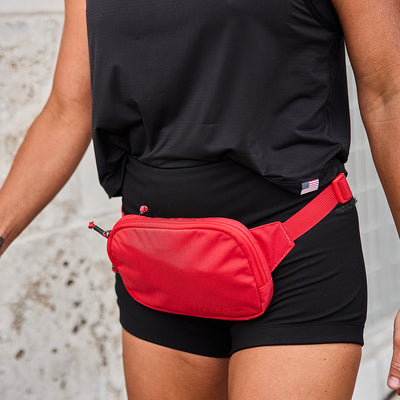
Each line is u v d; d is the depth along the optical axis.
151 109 1.31
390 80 1.27
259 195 1.31
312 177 1.29
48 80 2.13
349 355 1.32
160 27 1.25
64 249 2.23
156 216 1.41
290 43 1.23
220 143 1.26
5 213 1.50
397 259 3.37
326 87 1.29
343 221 1.34
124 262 1.45
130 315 1.56
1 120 2.04
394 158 1.29
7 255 2.10
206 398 1.57
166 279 1.39
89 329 2.33
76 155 1.56
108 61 1.32
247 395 1.29
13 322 2.14
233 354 1.39
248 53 1.22
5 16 2.01
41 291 2.19
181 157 1.32
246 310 1.33
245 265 1.28
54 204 2.19
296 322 1.30
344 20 1.24
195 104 1.27
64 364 2.28
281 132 1.28
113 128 1.39
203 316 1.42
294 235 1.31
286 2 1.19
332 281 1.32
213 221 1.30
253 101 1.24
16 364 2.16
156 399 1.57
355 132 3.03
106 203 2.32
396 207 1.33
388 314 3.34
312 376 1.28
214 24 1.21
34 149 1.55
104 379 2.40
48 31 2.11
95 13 1.31
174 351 1.52
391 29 1.24
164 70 1.27
